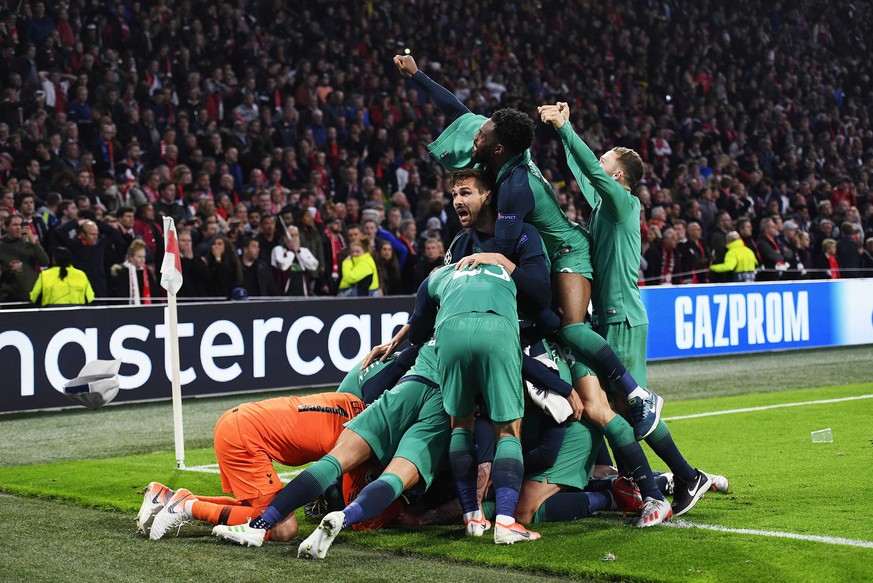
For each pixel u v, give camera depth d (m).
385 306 14.41
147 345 12.54
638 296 6.91
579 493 6.76
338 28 24.19
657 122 27.66
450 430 6.25
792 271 19.67
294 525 6.16
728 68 31.02
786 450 9.24
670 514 6.54
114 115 18.47
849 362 17.06
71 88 18.69
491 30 27.45
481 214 6.52
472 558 5.69
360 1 25.14
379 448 6.13
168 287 8.78
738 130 29.02
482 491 6.37
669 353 16.84
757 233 23.34
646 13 30.66
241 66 21.59
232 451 6.17
